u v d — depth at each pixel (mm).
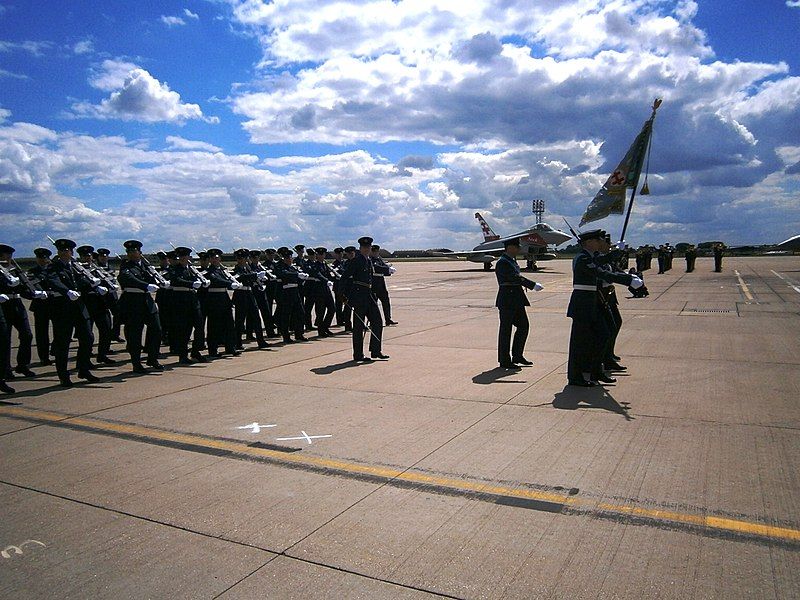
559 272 40594
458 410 6641
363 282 10016
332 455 5227
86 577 3301
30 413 6914
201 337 10703
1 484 4672
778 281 27562
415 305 20562
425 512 4035
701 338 11328
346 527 3834
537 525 3807
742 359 9211
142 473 4871
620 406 6660
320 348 11789
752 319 14086
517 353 9273
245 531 3805
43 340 10867
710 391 7246
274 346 12258
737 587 3061
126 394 7883
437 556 3443
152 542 3686
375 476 4707
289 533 3766
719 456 4984
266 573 3299
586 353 7641
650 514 3926
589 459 4980
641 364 9008
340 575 3260
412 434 5789
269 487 4527
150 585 3205
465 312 17969
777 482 4414
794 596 2975
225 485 4582
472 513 4004
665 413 6332
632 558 3373
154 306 9797
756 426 5797
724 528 3709
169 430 6094
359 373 8969
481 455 5137
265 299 13547
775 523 3768
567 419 6184
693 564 3293
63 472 4922
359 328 10023
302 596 3064
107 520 4004
